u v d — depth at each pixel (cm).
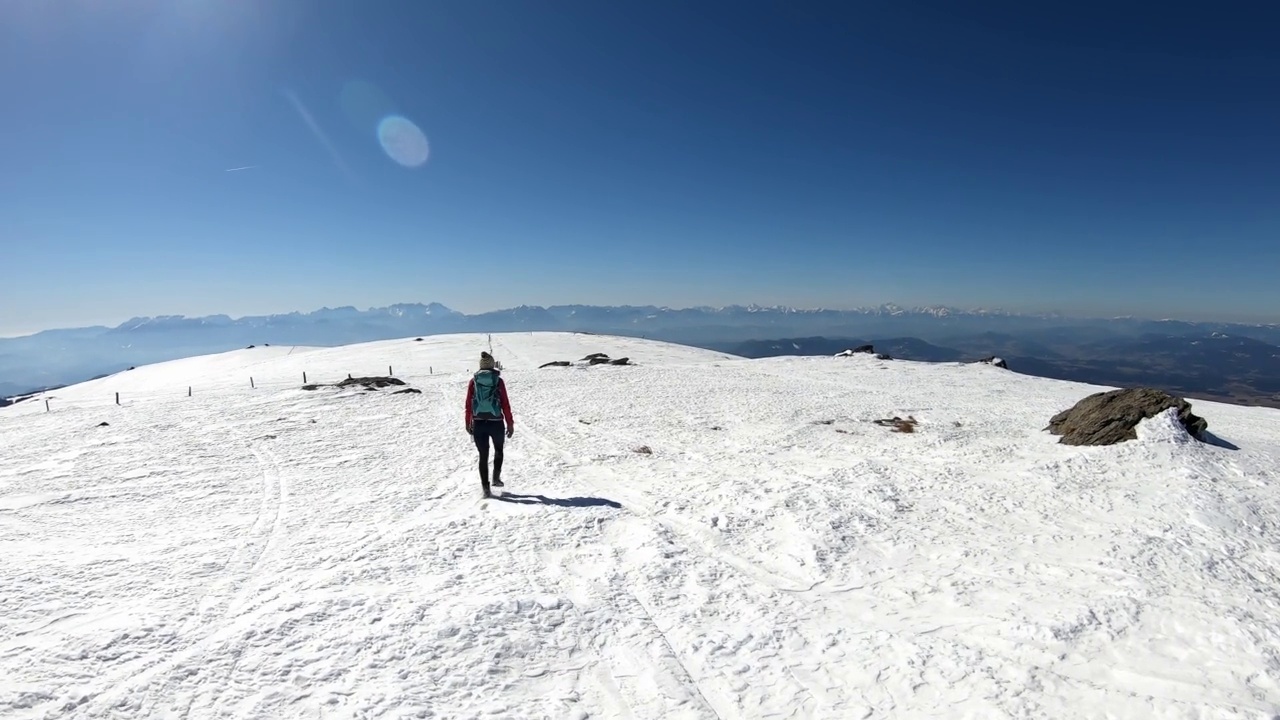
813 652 461
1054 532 768
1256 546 711
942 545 725
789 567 657
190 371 6838
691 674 429
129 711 353
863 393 3070
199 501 1043
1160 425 1247
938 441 1585
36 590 556
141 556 682
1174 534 740
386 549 677
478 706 374
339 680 391
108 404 3216
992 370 4669
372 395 2794
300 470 1319
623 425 2039
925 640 474
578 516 820
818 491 946
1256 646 442
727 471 1243
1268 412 3058
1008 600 553
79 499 1087
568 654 448
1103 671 415
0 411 3556
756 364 4881
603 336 8450
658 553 671
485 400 994
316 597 520
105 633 448
